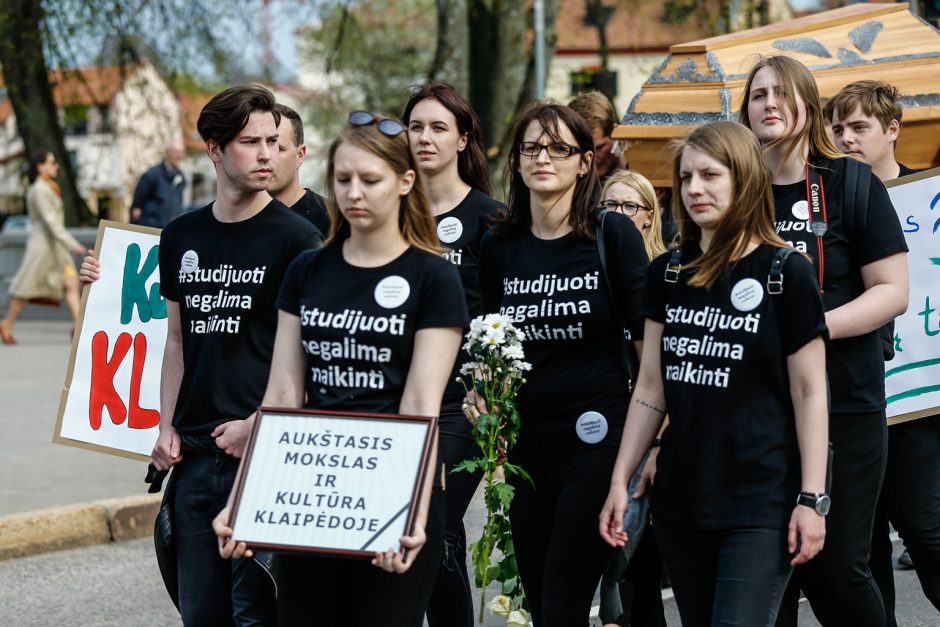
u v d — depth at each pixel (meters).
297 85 39.75
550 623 4.09
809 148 4.09
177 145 14.47
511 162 4.27
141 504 7.28
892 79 6.06
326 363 3.49
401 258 3.45
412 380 3.39
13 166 26.12
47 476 8.00
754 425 3.48
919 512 4.64
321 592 3.48
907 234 4.95
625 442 3.78
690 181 3.52
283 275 4.04
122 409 5.13
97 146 24.78
